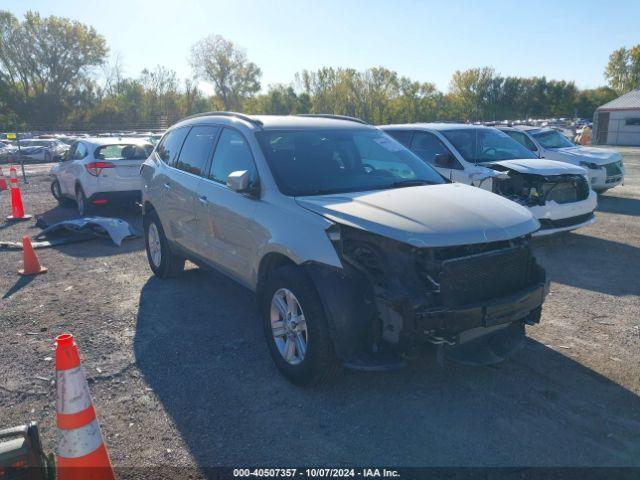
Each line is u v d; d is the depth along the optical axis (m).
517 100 71.12
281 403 3.93
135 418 3.78
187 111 70.06
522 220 4.01
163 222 6.37
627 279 6.79
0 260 8.06
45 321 5.58
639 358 4.58
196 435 3.57
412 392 4.05
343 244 3.90
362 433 3.56
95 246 8.95
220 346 4.89
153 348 4.87
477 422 3.67
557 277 6.88
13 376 4.42
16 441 2.82
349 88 62.31
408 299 3.54
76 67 65.12
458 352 3.95
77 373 2.77
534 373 4.33
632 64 75.75
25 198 14.95
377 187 4.57
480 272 3.76
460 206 3.99
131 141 11.72
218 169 5.29
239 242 4.75
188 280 6.88
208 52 75.62
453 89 71.94
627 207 12.20
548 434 3.53
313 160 4.81
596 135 41.12
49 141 34.88
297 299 3.95
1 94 62.22
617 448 3.38
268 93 70.06
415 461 3.28
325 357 3.84
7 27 63.09
